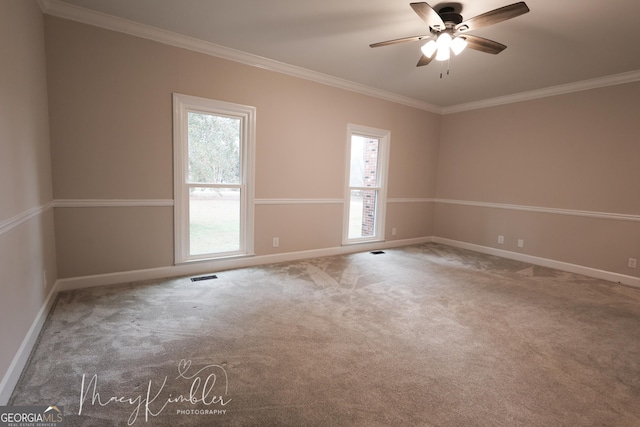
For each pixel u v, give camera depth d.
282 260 4.24
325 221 4.58
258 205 3.96
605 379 1.91
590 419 1.58
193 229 3.61
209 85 3.46
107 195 3.06
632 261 3.76
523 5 2.01
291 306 2.81
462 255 4.97
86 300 2.77
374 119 4.87
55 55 2.73
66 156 2.85
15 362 1.68
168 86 3.25
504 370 1.97
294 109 4.09
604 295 3.35
